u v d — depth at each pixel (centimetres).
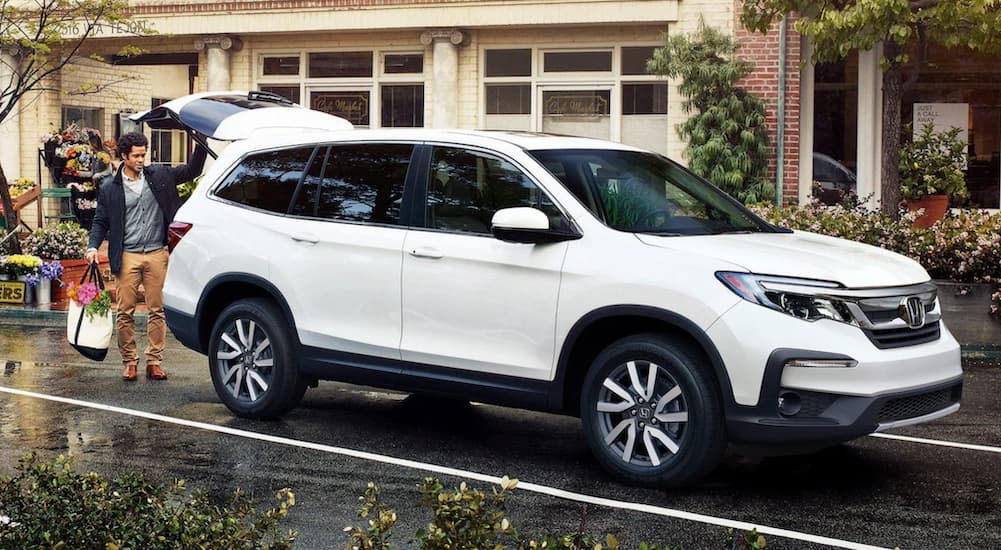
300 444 744
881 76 1630
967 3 1182
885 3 1145
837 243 716
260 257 802
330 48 1905
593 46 1769
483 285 699
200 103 986
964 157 1568
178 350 1155
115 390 929
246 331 822
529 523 577
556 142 735
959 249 1160
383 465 691
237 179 840
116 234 963
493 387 698
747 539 359
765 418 607
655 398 645
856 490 641
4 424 802
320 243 775
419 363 727
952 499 623
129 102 2348
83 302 959
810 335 603
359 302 754
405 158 760
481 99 1822
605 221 678
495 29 1805
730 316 613
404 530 561
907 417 625
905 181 1529
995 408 872
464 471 680
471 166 730
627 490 641
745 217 749
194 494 438
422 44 1847
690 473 631
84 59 2203
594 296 655
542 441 762
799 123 1658
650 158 770
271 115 951
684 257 636
